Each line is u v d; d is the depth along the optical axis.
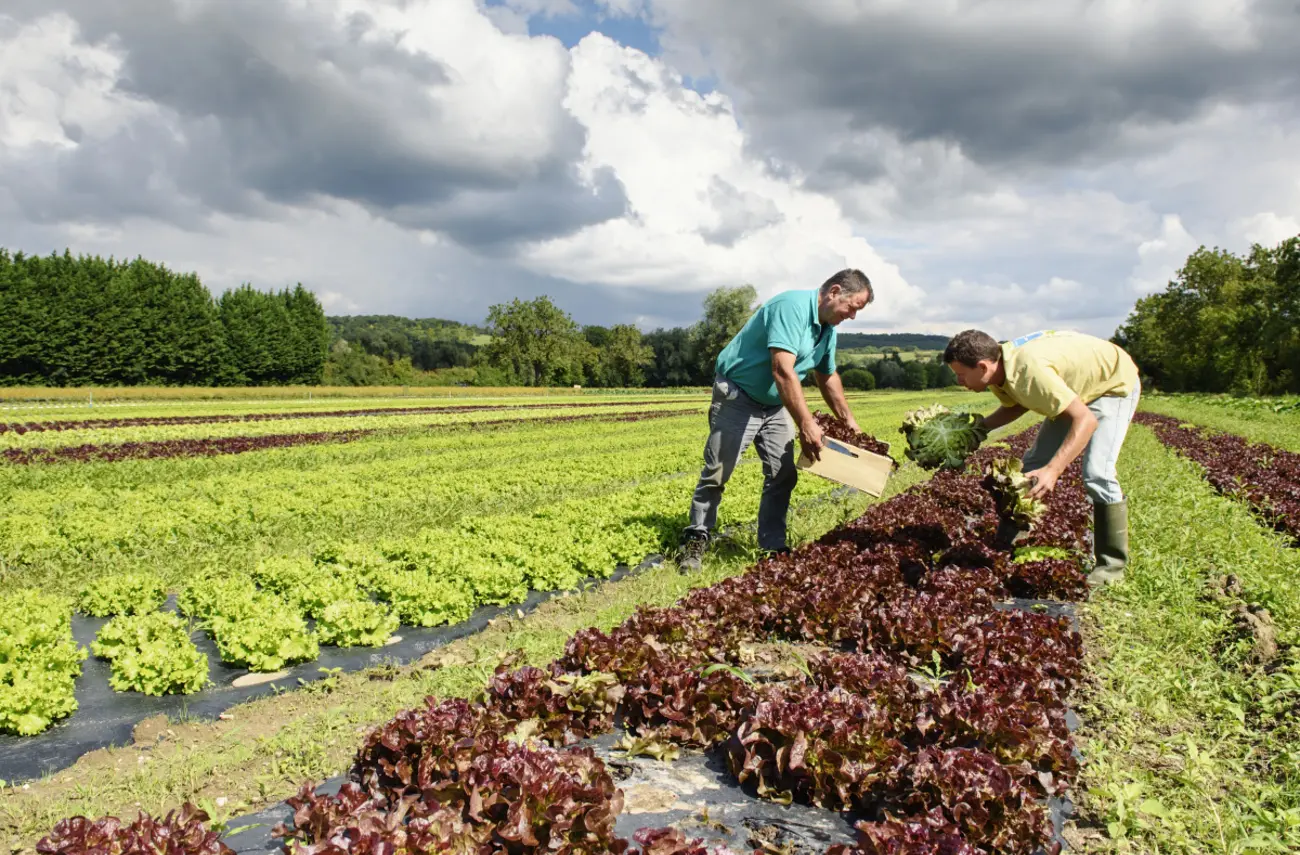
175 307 84.50
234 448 24.22
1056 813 4.12
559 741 4.74
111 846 3.26
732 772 4.39
